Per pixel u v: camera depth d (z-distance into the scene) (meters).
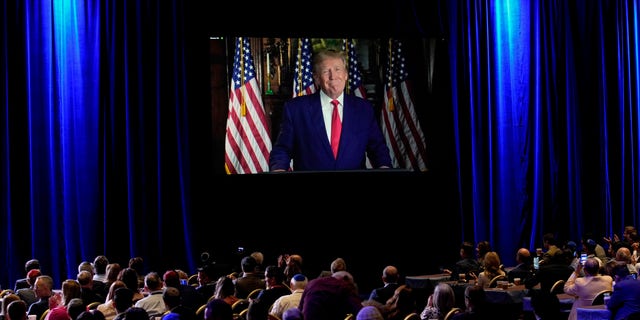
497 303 10.35
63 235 14.95
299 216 16.03
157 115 15.33
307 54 15.77
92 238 15.01
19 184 14.88
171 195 15.52
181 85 15.46
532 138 16.77
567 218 16.83
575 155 16.77
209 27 15.64
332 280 7.64
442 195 16.56
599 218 16.97
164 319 7.07
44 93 14.88
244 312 8.06
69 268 14.86
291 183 15.94
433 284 12.47
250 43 15.56
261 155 15.58
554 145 16.78
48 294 9.13
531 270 11.71
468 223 16.50
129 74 15.27
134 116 15.27
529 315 10.16
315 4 16.09
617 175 16.92
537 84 16.66
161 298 8.84
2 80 14.73
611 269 9.64
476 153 16.45
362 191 16.22
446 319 7.53
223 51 15.45
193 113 15.70
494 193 16.56
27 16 14.77
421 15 16.33
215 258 15.67
